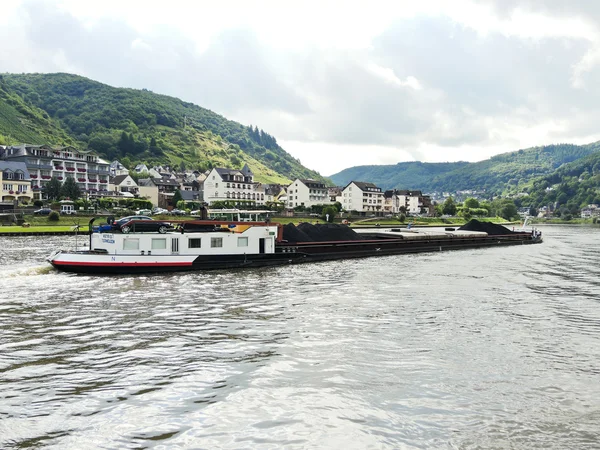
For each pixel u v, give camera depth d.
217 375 16.30
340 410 13.77
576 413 13.91
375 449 11.70
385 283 37.34
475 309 27.94
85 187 147.00
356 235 66.44
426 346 20.19
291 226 58.12
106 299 28.73
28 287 32.41
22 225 87.50
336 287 34.88
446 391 15.35
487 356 18.98
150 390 14.94
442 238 77.31
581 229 186.50
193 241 43.00
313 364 17.58
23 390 14.80
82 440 11.83
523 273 45.44
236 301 28.78
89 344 19.58
